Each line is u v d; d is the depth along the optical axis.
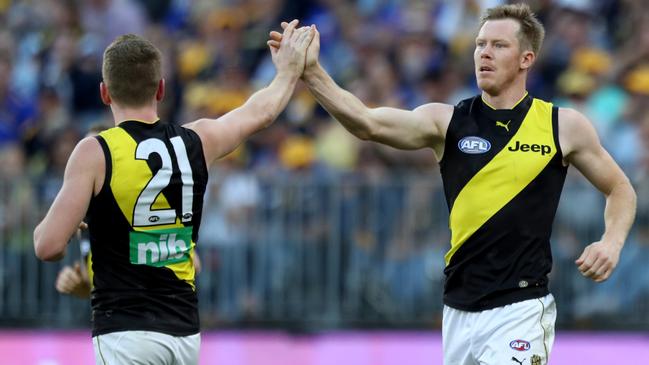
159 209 18.53
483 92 21.09
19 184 36.34
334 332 35.62
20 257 36.19
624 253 35.50
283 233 36.31
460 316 20.83
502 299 20.36
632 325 35.31
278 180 36.41
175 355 18.56
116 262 18.45
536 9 45.69
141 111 18.80
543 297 20.58
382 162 38.69
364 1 47.66
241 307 36.34
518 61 20.78
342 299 36.16
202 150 19.06
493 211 20.39
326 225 36.22
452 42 45.81
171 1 49.66
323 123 42.44
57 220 17.98
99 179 18.23
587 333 35.25
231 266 36.38
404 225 36.06
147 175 18.41
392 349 35.06
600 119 41.75
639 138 40.12
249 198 36.44
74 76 44.41
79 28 48.38
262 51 46.19
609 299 35.53
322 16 47.28
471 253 20.58
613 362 34.44
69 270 22.77
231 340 35.06
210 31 46.81
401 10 46.88
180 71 45.53
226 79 43.97
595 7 47.00
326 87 20.95
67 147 39.81
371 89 42.50
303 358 35.00
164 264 18.58
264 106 20.11
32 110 45.34
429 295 35.94
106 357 18.41
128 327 18.31
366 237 36.16
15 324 36.25
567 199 35.53
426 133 21.06
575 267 35.47
